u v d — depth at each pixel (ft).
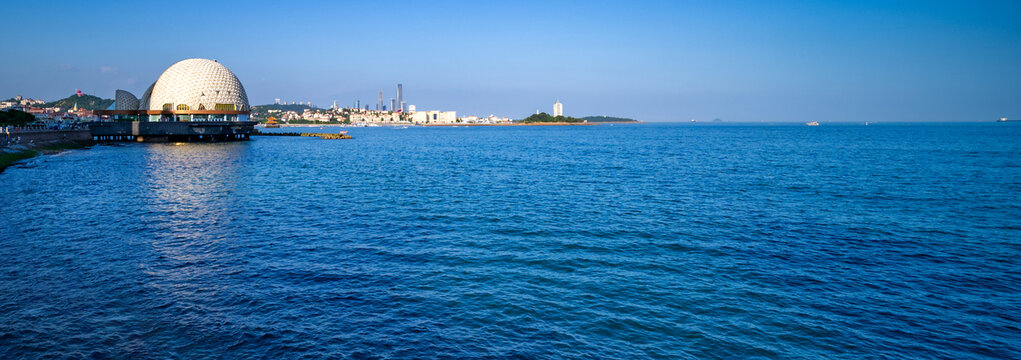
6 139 270.05
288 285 65.82
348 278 68.64
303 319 55.57
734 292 64.54
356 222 103.76
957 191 146.92
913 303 61.67
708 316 57.52
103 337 51.08
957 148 350.23
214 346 49.65
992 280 69.92
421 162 249.75
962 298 63.36
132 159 260.62
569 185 160.97
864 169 208.64
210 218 107.45
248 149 358.64
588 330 53.78
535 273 71.26
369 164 237.86
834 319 57.00
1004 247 86.22
